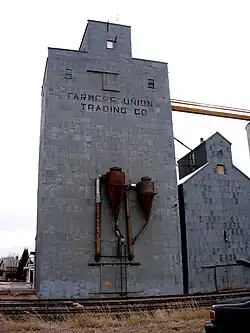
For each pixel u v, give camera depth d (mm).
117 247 28781
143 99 33375
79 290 27281
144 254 29344
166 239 30188
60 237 27953
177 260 29938
